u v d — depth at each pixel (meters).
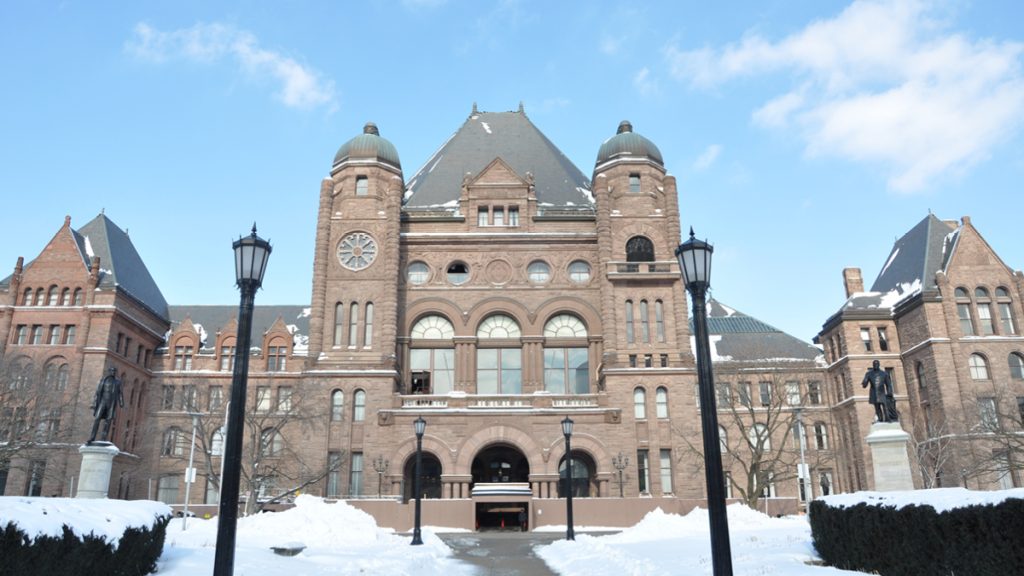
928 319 65.31
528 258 65.44
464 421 57.41
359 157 65.88
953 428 61.59
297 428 66.62
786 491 73.94
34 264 68.25
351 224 64.06
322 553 26.91
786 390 71.75
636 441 58.16
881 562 19.12
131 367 69.88
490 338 64.25
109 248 71.62
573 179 73.00
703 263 16.48
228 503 14.84
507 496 52.25
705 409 15.29
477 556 31.55
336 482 57.38
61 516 15.75
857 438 69.25
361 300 62.06
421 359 63.94
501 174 67.81
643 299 62.41
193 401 66.19
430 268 65.12
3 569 13.35
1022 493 14.61
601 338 63.34
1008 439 56.41
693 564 22.70
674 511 53.72
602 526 53.12
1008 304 66.00
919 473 64.38
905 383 69.44
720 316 85.94
